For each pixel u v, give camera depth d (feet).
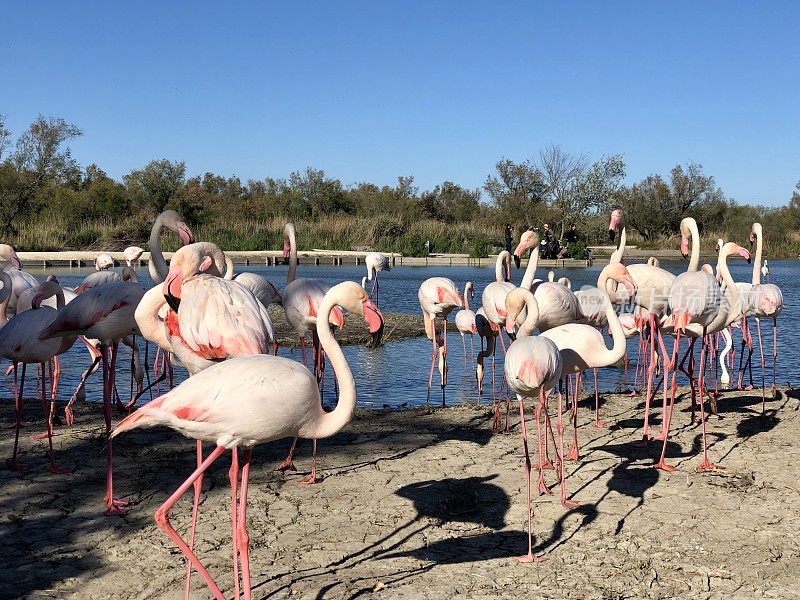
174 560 14.80
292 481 19.65
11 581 13.91
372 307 14.56
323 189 200.03
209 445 23.12
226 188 258.98
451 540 15.88
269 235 148.56
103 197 168.04
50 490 18.79
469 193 224.12
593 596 13.34
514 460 21.56
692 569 14.42
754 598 13.25
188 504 17.92
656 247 180.55
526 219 185.06
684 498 18.24
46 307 20.92
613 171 175.83
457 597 13.29
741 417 27.25
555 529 16.43
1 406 28.86
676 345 21.12
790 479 19.57
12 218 155.94
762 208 201.36
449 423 26.63
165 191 172.35
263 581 13.87
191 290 16.84
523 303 19.56
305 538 15.89
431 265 127.13
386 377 37.14
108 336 18.43
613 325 20.02
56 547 15.42
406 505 17.80
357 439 24.11
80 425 25.58
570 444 23.43
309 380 12.76
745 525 16.49
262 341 16.96
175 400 11.91
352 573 14.23
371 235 149.79
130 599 13.25
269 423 12.16
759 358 41.70
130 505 17.83
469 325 33.53
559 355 16.52
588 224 176.55
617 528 16.44
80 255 115.55
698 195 195.93
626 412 28.43
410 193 220.23
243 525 12.10
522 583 13.85
